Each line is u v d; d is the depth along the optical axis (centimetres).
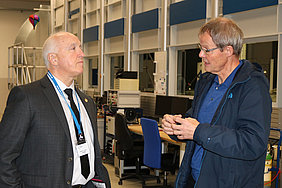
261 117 156
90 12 1034
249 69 168
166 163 437
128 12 777
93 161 203
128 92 616
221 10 500
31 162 180
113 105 633
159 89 624
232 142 155
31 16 1091
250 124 156
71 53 195
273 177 331
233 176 164
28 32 1259
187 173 190
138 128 547
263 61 449
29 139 180
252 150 153
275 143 371
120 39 859
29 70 1211
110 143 654
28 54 1236
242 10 450
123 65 870
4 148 172
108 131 648
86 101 216
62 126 184
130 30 776
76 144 190
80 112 204
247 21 470
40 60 1245
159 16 659
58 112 185
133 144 514
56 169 180
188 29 596
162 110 555
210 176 168
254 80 164
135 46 771
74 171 189
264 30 443
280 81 412
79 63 198
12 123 175
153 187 484
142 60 771
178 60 639
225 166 164
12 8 1520
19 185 175
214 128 160
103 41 934
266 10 438
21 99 179
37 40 1276
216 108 180
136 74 630
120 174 544
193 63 593
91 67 1107
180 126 166
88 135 203
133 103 619
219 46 167
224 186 165
